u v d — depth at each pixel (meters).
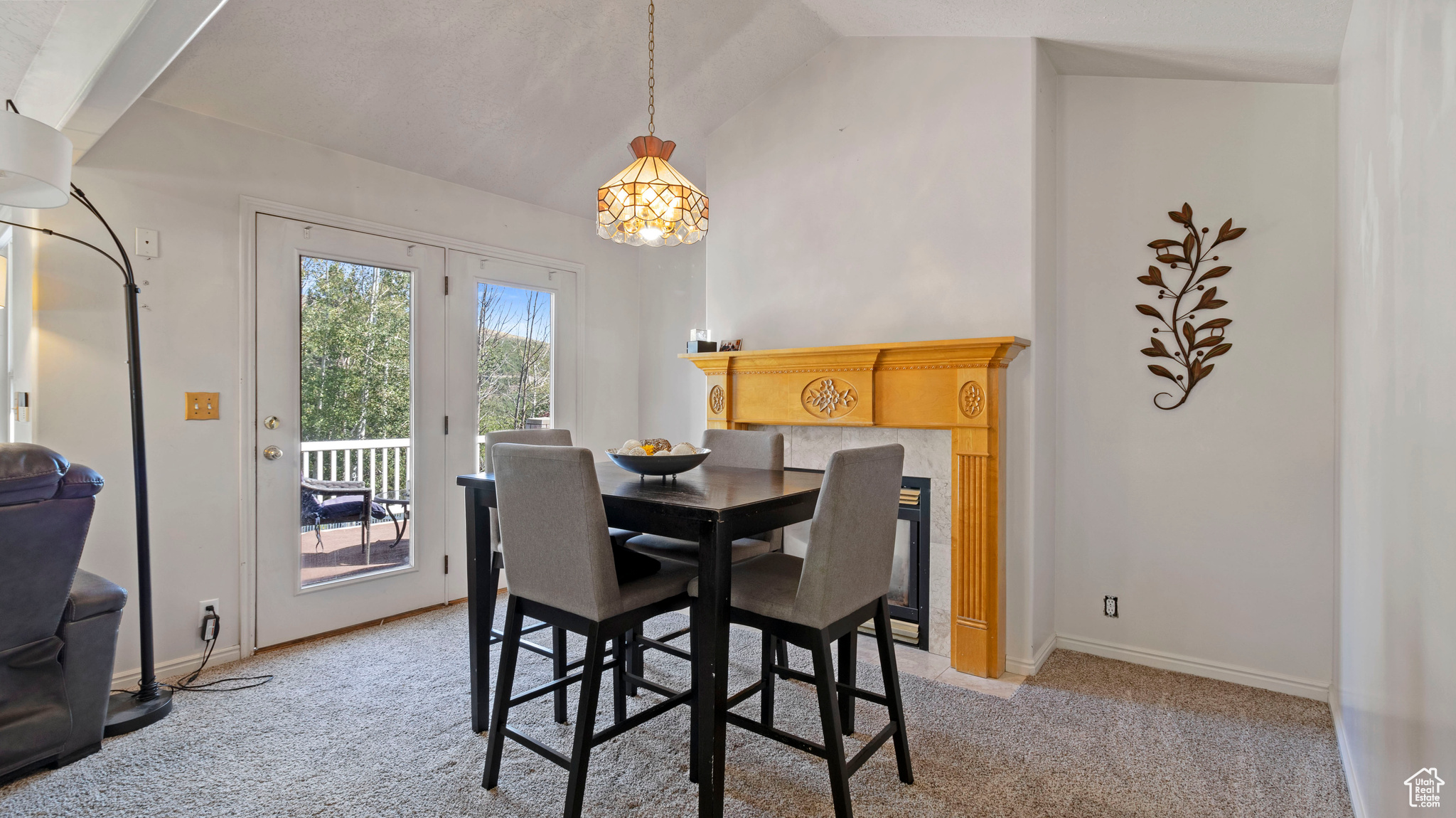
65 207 2.29
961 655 2.66
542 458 1.70
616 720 2.15
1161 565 2.71
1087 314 2.84
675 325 4.30
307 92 2.66
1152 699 2.42
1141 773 1.93
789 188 3.31
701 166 3.96
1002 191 2.67
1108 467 2.81
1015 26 2.53
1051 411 2.84
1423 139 1.18
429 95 2.85
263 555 2.79
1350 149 1.97
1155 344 2.70
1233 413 2.57
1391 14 1.43
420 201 3.33
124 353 2.41
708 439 2.78
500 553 2.33
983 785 1.87
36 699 1.87
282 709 2.30
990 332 2.69
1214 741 2.11
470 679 2.54
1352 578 1.93
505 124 3.15
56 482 1.81
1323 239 2.40
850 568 1.72
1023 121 2.62
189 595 2.58
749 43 3.05
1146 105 2.72
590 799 1.80
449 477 3.46
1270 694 2.46
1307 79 2.38
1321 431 2.41
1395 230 1.41
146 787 1.83
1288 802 1.79
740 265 3.50
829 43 3.15
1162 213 2.70
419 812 1.74
